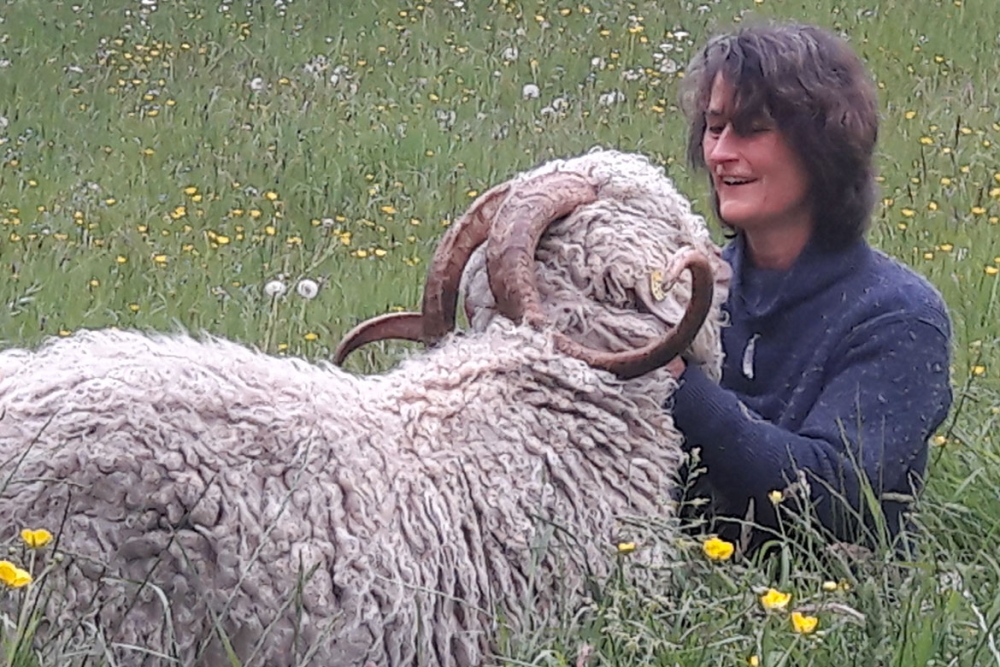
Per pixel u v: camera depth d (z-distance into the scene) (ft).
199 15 59.62
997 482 20.83
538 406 16.61
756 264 19.53
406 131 45.27
